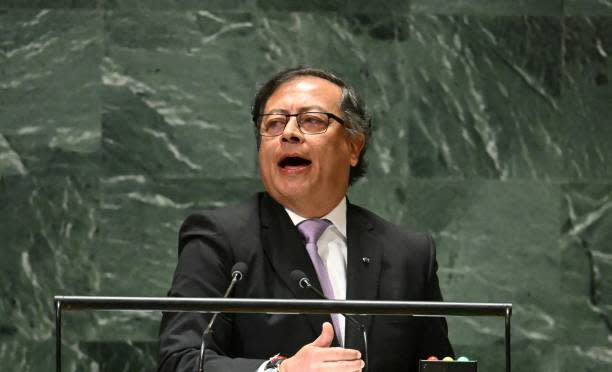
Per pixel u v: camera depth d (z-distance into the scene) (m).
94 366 15.72
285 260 9.77
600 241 16.25
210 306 6.81
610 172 16.31
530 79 16.33
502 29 16.34
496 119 16.27
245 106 16.02
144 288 15.80
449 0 16.33
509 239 16.20
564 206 16.28
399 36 16.23
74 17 15.88
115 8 15.91
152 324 15.86
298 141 10.09
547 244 16.23
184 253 9.72
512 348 16.11
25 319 15.65
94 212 15.82
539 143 16.30
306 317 9.46
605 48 16.38
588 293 16.20
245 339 9.35
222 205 15.95
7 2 15.79
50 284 15.70
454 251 16.16
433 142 16.22
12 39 15.77
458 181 16.20
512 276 16.17
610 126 16.36
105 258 15.78
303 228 10.15
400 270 10.13
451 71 16.25
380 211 16.12
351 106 10.52
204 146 15.96
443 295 16.09
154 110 15.91
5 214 15.68
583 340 16.16
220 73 16.00
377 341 9.61
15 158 15.76
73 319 15.73
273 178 10.15
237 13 16.06
